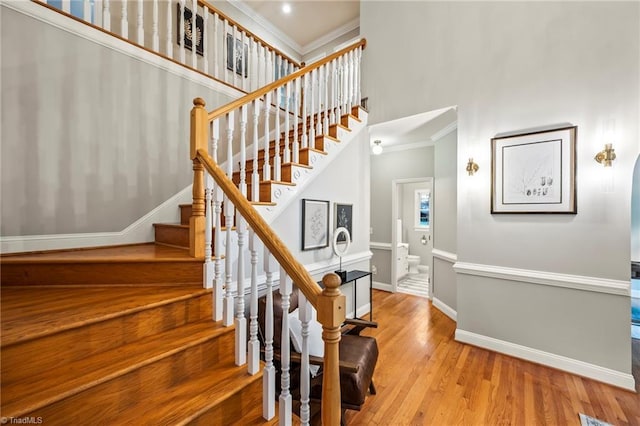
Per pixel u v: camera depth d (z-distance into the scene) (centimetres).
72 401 100
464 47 291
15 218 192
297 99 262
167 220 274
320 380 164
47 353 111
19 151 193
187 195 292
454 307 358
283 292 124
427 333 315
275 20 484
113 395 110
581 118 232
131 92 250
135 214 252
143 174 258
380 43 357
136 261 172
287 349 124
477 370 238
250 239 140
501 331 270
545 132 245
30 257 177
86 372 110
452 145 365
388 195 495
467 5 290
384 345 285
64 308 134
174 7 339
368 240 386
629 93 214
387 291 492
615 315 220
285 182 243
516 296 262
